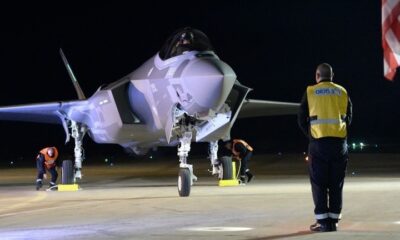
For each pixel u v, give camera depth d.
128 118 19.20
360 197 15.07
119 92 19.11
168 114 17.58
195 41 17.44
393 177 24.22
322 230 9.48
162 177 28.44
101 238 9.26
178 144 18.17
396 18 11.91
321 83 9.77
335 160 9.48
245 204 14.05
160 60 18.12
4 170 38.53
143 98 18.59
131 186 22.36
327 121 9.48
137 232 9.80
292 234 9.25
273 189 18.83
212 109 16.17
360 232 9.30
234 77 15.88
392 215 11.42
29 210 13.93
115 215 12.39
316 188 9.55
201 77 15.67
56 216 12.49
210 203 14.45
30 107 21.69
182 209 13.26
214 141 19.47
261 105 23.72
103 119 19.69
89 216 12.34
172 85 16.84
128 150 23.12
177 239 8.94
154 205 14.29
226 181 21.03
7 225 11.28
